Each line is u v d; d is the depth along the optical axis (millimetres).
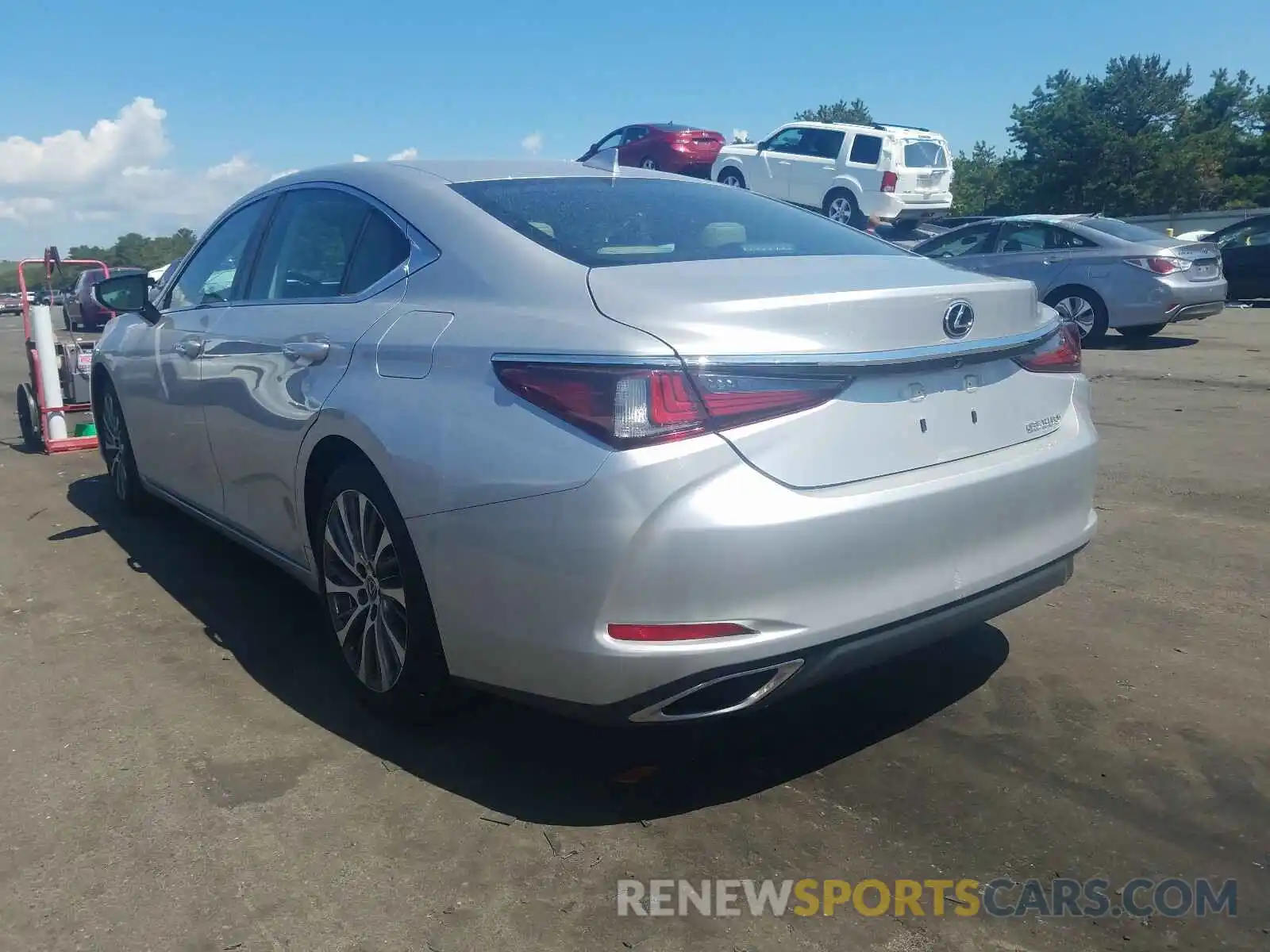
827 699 3666
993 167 81750
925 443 2912
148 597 4781
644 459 2580
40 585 4953
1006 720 3496
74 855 2846
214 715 3623
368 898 2652
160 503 6105
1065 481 3270
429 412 3023
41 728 3547
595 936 2508
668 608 2598
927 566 2871
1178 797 3045
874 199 18344
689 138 20844
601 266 3070
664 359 2615
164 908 2629
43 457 7918
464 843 2873
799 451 2682
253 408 3959
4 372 15047
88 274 19859
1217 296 12672
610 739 3426
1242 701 3596
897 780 3150
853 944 2475
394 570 3264
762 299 2717
